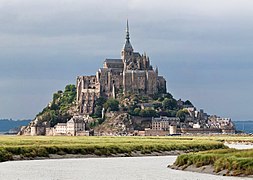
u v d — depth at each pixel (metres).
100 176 187.25
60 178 180.62
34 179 176.88
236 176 174.88
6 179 176.38
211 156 198.75
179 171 199.75
